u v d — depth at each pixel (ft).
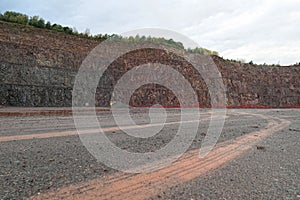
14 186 6.45
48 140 13.33
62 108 41.09
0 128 17.58
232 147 12.97
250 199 6.07
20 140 13.14
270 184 7.22
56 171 7.88
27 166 8.36
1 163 8.63
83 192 6.20
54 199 5.71
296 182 7.46
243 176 7.98
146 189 6.57
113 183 6.93
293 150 12.60
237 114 41.45
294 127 23.63
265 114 43.06
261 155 11.25
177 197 6.06
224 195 6.28
